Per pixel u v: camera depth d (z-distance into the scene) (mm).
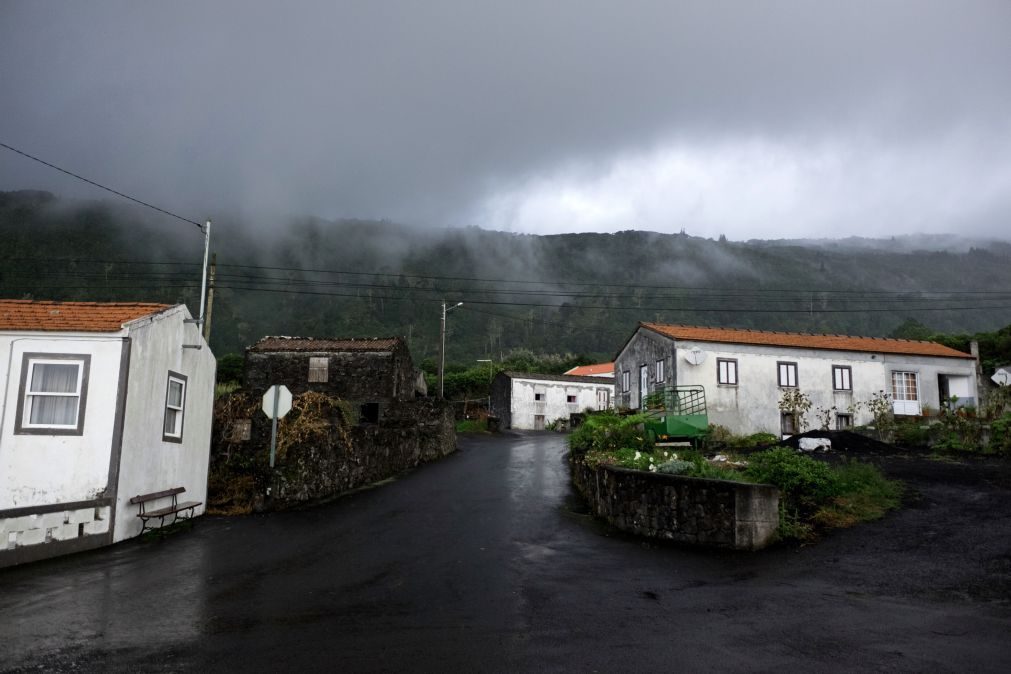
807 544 11297
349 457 19406
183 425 14953
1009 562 9445
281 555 11477
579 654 6602
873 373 28281
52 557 11031
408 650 6691
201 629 7309
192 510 15125
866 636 7012
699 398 26109
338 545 12297
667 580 9773
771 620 7684
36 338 12336
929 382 28719
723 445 23594
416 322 134625
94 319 12922
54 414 12312
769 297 171500
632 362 32312
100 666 6078
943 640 6824
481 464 25859
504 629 7434
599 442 19922
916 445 19922
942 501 12781
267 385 34750
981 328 171625
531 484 20188
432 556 11391
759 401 26938
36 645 6629
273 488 16219
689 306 157875
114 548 11953
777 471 12938
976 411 21734
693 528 12242
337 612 8086
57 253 144500
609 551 11820
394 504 16797
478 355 111562
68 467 12164
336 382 34531
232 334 129125
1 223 153250
